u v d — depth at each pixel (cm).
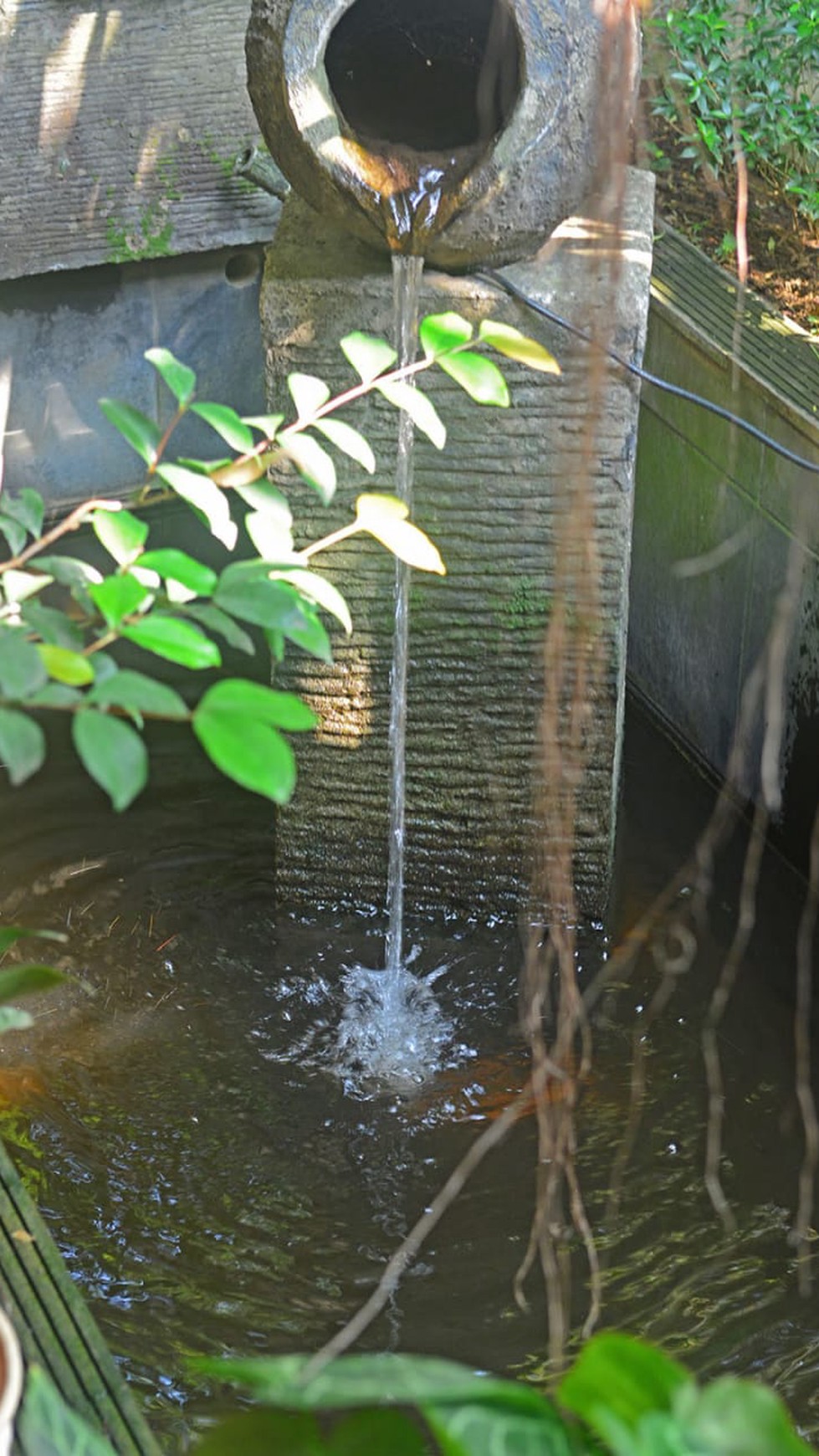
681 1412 91
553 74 295
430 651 359
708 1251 294
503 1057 343
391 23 335
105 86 487
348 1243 294
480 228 309
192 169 509
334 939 378
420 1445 101
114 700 116
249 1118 324
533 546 346
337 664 362
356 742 369
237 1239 295
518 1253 293
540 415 333
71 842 403
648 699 478
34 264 496
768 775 198
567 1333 276
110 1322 274
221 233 521
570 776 193
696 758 452
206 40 495
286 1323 276
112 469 535
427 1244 294
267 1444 101
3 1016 135
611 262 188
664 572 458
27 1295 200
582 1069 205
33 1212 214
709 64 453
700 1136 321
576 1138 320
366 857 380
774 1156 317
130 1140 317
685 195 487
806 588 381
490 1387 92
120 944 372
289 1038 346
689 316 423
